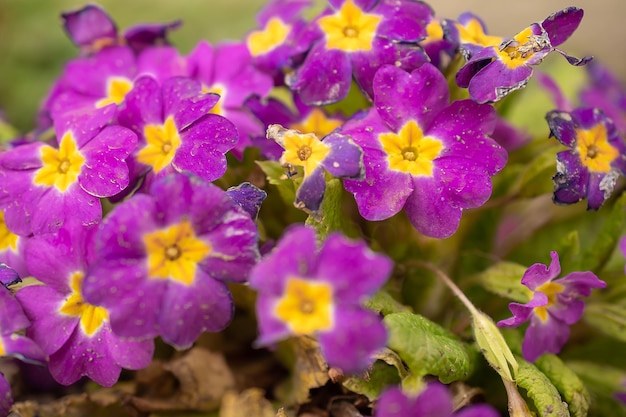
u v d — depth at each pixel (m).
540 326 0.23
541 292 0.22
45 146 0.24
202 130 0.23
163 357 0.25
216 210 0.21
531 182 0.24
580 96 0.30
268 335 0.19
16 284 0.23
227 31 0.42
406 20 0.24
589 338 0.26
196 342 0.25
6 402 0.22
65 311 0.22
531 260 0.27
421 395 0.19
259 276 0.19
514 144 0.26
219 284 0.21
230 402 0.24
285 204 0.24
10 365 0.26
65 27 0.28
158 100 0.23
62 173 0.23
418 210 0.22
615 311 0.25
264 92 0.25
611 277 0.25
